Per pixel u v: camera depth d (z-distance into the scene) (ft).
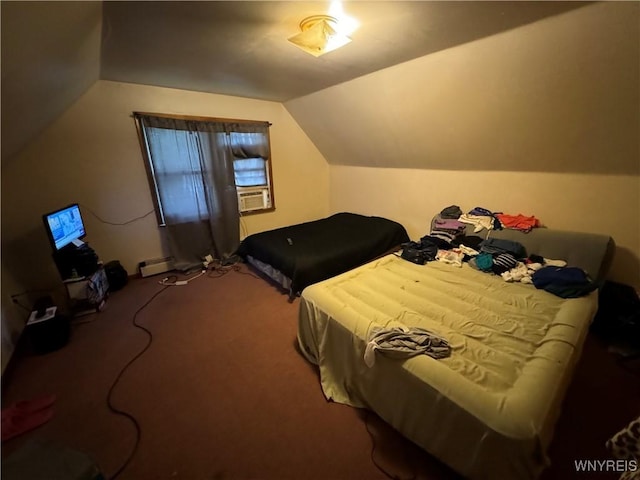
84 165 9.30
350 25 5.43
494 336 4.91
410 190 12.44
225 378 6.01
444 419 3.82
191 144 10.90
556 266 7.26
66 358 6.63
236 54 7.00
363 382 5.04
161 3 4.62
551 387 3.71
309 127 13.67
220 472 4.23
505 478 3.30
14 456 3.35
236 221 12.55
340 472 4.21
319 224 12.92
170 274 11.29
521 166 8.88
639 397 5.24
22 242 8.63
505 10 4.91
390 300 6.09
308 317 6.29
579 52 5.45
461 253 8.66
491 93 7.25
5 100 4.83
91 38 5.66
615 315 6.61
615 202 7.41
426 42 6.27
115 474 4.21
